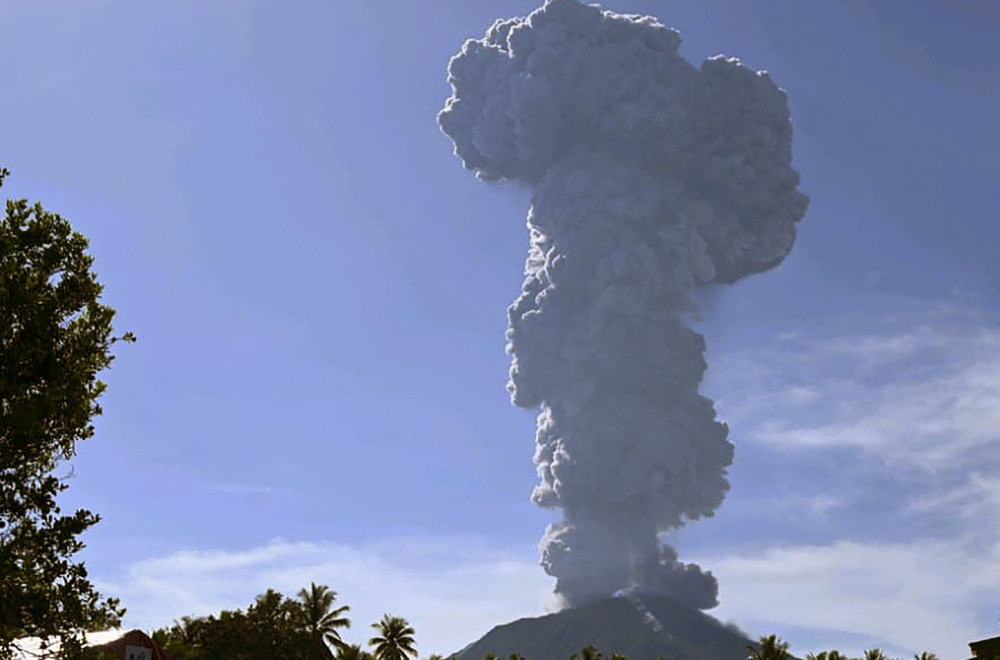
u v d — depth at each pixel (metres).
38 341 34.91
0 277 34.78
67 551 35.31
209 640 113.56
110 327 37.16
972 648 109.06
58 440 36.03
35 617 34.81
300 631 121.19
